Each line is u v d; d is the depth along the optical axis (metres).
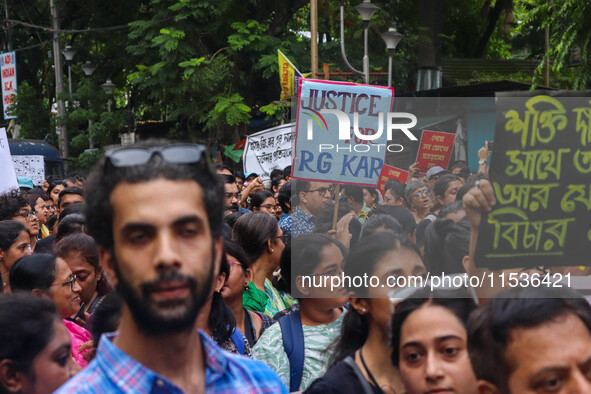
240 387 1.83
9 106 26.08
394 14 19.75
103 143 22.77
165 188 1.65
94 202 1.70
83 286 4.21
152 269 1.61
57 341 2.56
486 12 23.16
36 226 6.47
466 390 2.20
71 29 25.98
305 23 23.56
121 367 1.66
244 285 4.12
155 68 18.41
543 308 1.80
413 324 2.25
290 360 3.33
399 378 2.52
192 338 1.74
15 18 28.52
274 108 17.58
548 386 1.79
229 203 8.09
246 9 19.22
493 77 18.81
